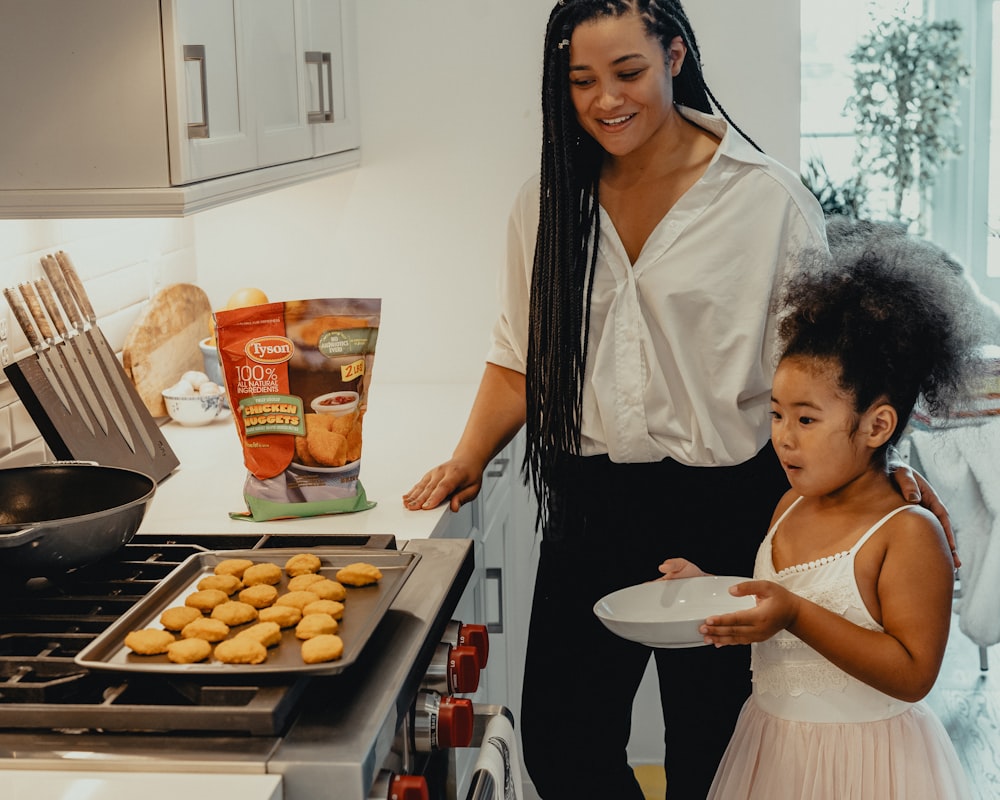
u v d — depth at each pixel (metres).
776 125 2.59
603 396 1.82
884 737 1.53
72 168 1.70
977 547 3.22
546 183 1.81
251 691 1.09
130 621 1.23
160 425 2.40
